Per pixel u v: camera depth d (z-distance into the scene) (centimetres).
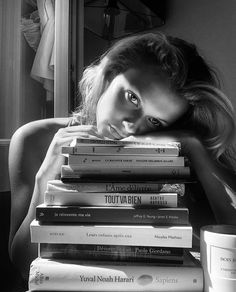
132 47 68
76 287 40
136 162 45
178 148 46
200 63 71
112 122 65
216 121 71
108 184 44
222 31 100
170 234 41
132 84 64
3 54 97
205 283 40
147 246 42
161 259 42
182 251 42
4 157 86
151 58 66
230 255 39
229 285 38
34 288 41
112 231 42
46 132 76
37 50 102
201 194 68
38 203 56
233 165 74
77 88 99
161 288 40
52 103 103
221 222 64
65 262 42
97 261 42
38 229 43
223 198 65
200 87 69
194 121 70
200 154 67
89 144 45
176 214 42
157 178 45
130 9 109
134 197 44
